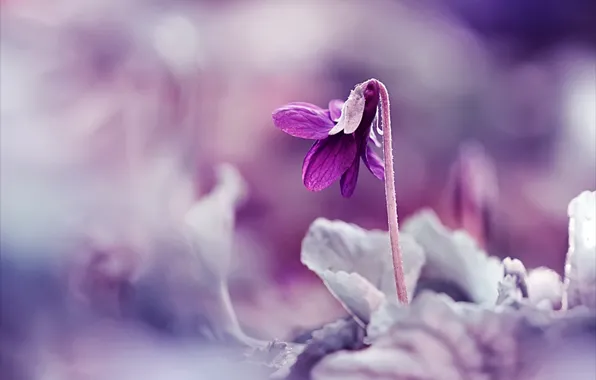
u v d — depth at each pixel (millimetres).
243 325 432
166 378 297
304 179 286
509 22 1032
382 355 250
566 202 781
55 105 445
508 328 250
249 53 866
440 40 957
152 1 663
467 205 415
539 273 300
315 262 302
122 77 475
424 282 314
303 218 757
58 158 429
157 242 347
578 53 1011
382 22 937
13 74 442
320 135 286
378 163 295
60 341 335
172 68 505
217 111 821
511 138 924
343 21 925
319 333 282
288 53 894
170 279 327
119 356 313
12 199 394
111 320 332
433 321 250
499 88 950
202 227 333
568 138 918
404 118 916
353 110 283
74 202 406
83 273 358
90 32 472
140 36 497
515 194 784
